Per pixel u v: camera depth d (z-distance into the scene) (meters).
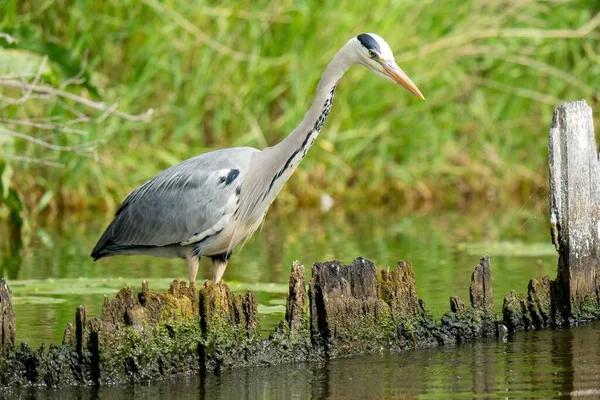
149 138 19.94
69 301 11.30
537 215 19.20
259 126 20.38
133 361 8.17
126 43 19.42
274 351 8.65
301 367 8.56
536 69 22.05
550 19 22.14
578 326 9.78
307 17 19.97
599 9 22.58
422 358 8.78
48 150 18.48
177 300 8.38
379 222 18.34
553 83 22.23
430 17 20.88
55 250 15.14
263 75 20.02
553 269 13.08
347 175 21.02
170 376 8.30
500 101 21.86
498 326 9.54
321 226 17.86
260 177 10.37
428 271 12.90
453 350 9.06
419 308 9.25
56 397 7.80
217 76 19.77
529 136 22.25
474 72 21.92
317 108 10.20
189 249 10.67
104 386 8.09
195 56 19.81
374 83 20.56
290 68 20.03
